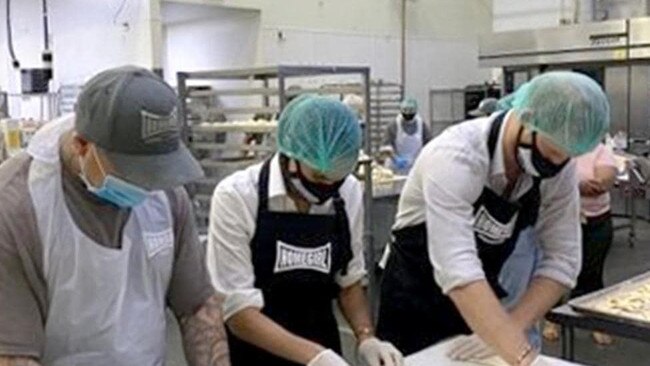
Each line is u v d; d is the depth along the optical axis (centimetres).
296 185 185
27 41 888
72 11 850
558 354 395
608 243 425
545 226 205
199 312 158
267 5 882
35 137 137
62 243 133
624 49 725
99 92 121
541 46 779
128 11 794
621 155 647
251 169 195
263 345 182
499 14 1133
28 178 132
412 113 770
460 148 186
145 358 146
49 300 134
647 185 591
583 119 170
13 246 129
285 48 906
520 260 209
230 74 537
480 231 195
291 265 190
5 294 128
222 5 828
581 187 411
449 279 180
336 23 960
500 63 813
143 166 121
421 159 198
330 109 178
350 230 197
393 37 1033
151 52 778
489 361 193
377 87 940
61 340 137
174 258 152
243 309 183
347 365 178
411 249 212
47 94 714
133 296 143
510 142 183
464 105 1033
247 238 188
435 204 184
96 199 134
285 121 183
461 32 1121
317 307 199
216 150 529
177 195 151
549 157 179
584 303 247
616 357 421
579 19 976
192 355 157
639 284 275
